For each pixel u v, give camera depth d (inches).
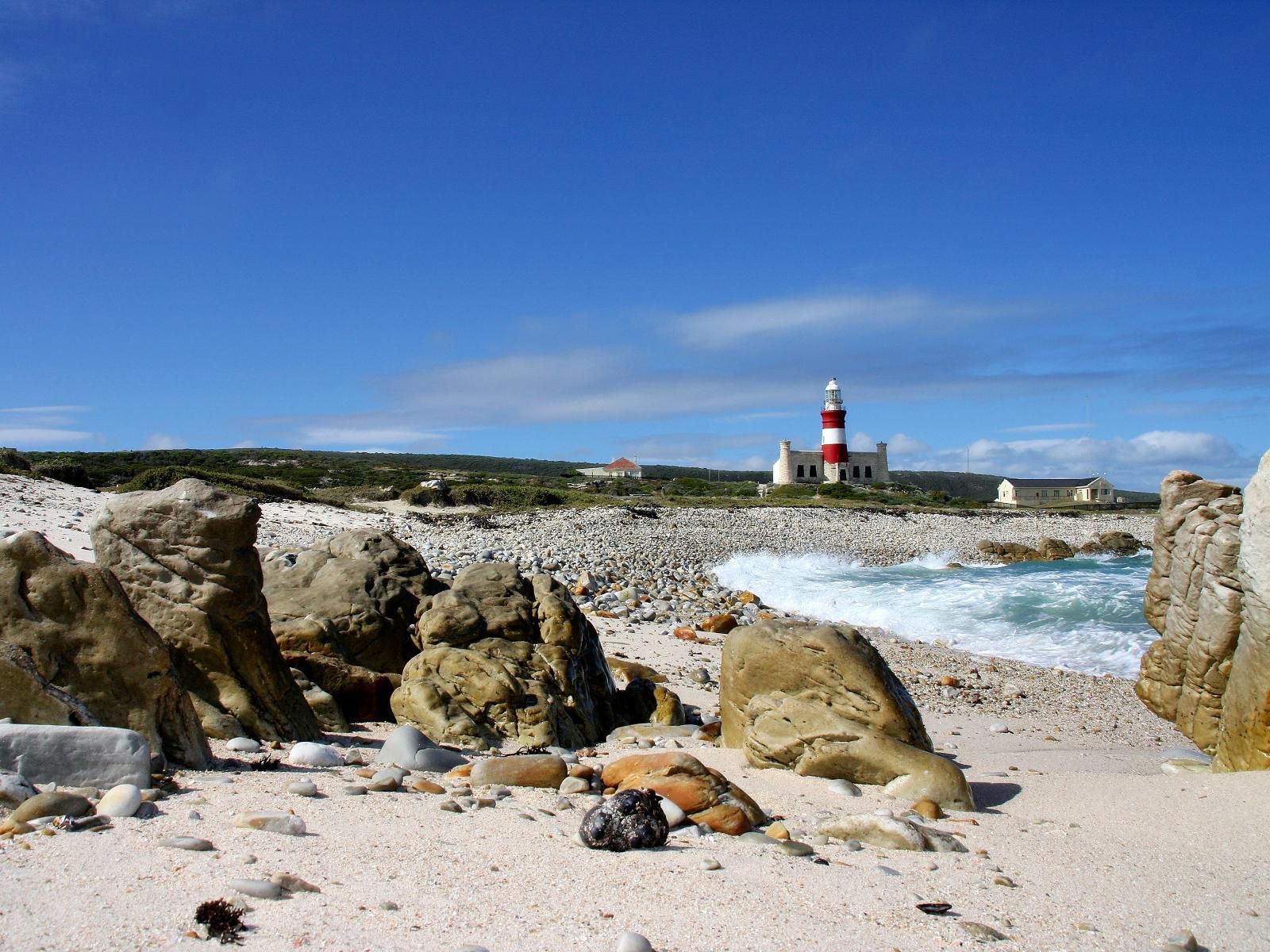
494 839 213.3
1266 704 317.4
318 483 2546.8
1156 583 403.5
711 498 2544.3
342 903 166.7
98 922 149.8
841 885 200.1
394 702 362.0
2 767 211.6
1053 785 327.3
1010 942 176.6
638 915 174.4
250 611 316.5
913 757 296.8
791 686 320.2
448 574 875.4
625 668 518.0
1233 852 244.7
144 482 1443.2
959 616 889.5
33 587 252.1
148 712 250.5
